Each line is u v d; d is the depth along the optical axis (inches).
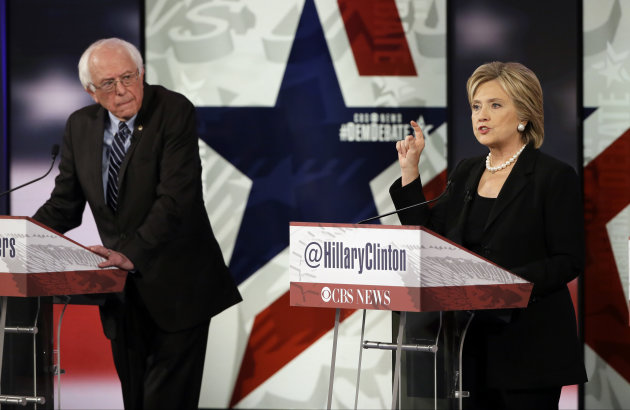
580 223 365.4
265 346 607.2
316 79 601.3
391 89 597.0
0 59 607.8
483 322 352.2
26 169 612.1
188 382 441.7
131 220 425.4
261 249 606.5
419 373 313.9
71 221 452.8
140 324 444.5
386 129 598.5
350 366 601.0
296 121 603.2
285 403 606.5
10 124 613.0
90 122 433.7
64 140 445.7
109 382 615.2
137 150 422.0
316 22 599.8
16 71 612.4
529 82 376.5
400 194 392.8
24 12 610.5
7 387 371.2
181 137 426.6
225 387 610.2
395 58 596.1
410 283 293.6
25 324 372.2
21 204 611.5
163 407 435.2
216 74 603.8
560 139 585.6
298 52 601.9
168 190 418.3
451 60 594.2
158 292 422.3
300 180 604.4
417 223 391.5
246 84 604.1
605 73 581.9
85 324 614.2
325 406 602.2
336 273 306.8
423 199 390.6
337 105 600.4
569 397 587.8
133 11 605.3
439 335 314.5
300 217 604.7
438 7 591.2
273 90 603.2
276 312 606.2
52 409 387.9
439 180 593.0
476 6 589.9
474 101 386.0
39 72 611.5
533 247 367.6
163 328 425.1
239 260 607.8
